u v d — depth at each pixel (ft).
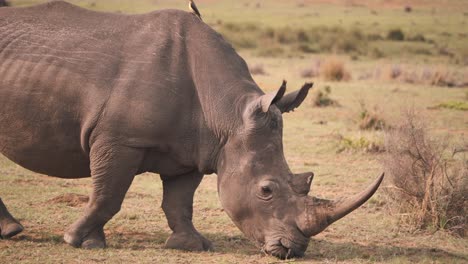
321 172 103.04
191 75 62.64
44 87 61.77
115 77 61.26
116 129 60.80
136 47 62.44
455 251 68.23
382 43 402.93
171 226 66.18
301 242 58.85
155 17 64.49
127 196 86.58
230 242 68.59
